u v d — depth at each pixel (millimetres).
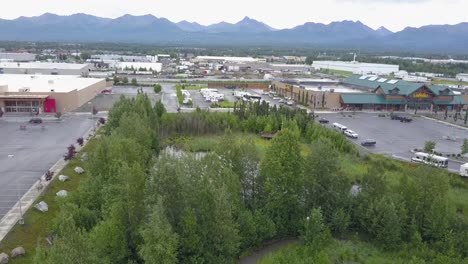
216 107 113188
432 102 123938
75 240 27297
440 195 43406
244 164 44875
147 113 79688
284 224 43656
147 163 51031
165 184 33625
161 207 31141
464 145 75375
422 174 43656
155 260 30234
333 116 111750
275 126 88000
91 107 110000
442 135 93062
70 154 61438
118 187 36031
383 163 66062
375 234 42656
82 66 174625
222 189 35406
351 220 44906
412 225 41906
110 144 46125
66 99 102375
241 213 40469
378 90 124938
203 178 35875
